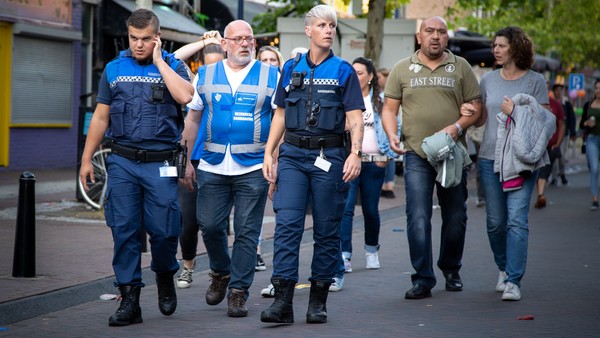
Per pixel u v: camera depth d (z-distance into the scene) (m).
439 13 44.72
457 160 10.29
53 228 15.71
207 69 9.52
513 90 10.58
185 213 10.90
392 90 10.70
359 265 13.12
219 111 9.38
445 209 10.81
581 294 10.67
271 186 9.58
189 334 8.54
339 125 9.04
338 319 9.26
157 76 8.95
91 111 19.14
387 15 33.09
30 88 28.06
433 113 10.50
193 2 34.06
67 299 10.24
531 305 9.99
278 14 31.88
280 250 8.96
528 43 10.55
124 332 8.65
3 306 9.45
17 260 11.09
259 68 9.47
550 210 21.55
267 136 9.45
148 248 13.88
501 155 10.37
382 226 18.27
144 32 8.84
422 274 10.45
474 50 35.53
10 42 27.06
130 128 8.90
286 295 8.96
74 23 29.48
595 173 21.38
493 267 12.78
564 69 56.59
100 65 31.03
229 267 9.80
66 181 24.89
